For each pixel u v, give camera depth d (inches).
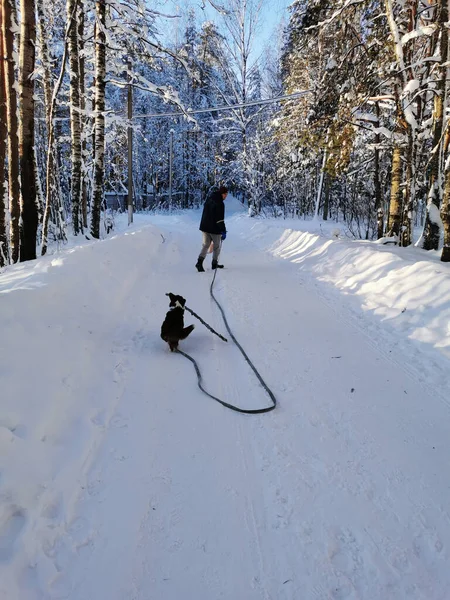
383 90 464.8
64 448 119.6
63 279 224.7
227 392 164.2
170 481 115.4
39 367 141.2
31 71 303.3
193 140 1756.9
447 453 128.7
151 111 1609.3
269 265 412.5
